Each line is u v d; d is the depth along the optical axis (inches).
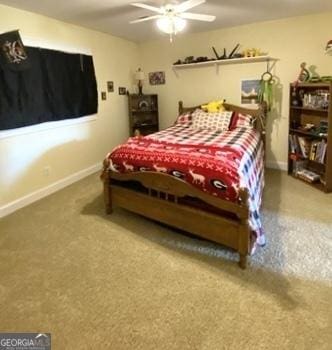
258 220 89.3
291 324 65.4
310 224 110.7
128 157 111.0
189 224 97.1
